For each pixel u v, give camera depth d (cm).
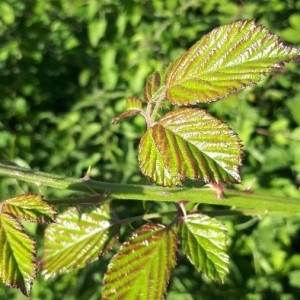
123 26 58
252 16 56
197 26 56
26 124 57
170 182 14
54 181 17
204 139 14
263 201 17
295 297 47
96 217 19
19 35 60
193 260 17
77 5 60
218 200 17
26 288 15
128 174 51
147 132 15
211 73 15
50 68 61
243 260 48
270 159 49
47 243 19
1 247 15
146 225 17
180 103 15
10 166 17
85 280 47
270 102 54
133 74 58
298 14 54
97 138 54
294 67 52
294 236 49
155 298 17
